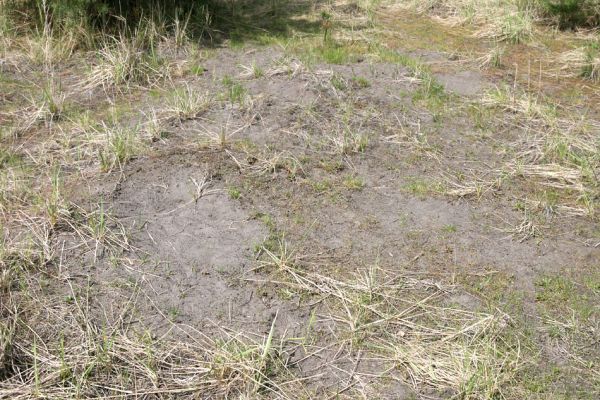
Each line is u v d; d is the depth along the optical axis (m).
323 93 5.85
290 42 7.06
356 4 8.51
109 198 4.40
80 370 3.23
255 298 3.73
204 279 3.84
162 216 4.30
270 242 4.13
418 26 8.01
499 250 4.18
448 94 6.11
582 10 7.96
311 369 3.34
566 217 4.53
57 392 3.12
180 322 3.55
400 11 8.51
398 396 3.21
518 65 6.97
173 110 5.45
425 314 3.66
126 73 6.10
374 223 4.36
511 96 6.04
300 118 5.46
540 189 4.80
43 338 3.39
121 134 4.98
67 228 4.11
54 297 3.63
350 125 5.44
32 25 6.88
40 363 3.26
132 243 4.06
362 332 3.55
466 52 7.21
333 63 6.54
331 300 3.75
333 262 4.01
